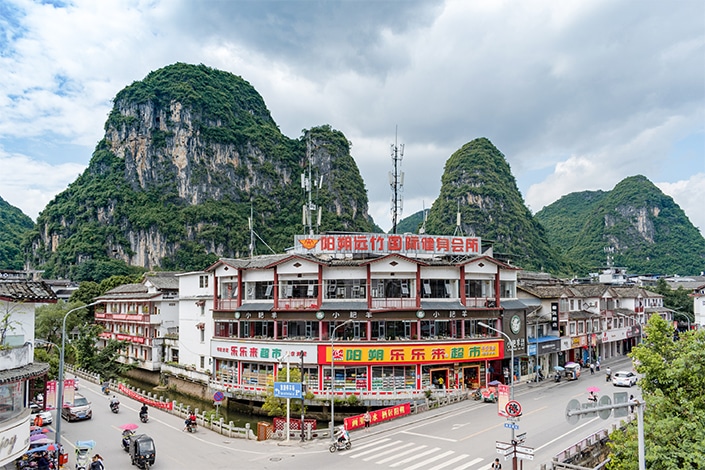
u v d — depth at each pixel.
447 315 52.91
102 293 103.31
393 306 51.69
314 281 53.12
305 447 36.66
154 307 75.38
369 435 39.22
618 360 80.19
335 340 50.94
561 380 61.28
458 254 57.88
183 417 47.06
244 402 52.53
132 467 32.75
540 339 63.47
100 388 63.12
